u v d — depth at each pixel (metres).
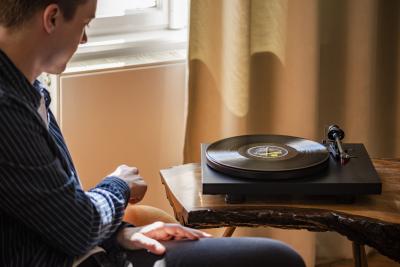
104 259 1.59
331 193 1.72
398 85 2.65
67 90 2.25
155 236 1.69
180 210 1.77
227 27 2.30
